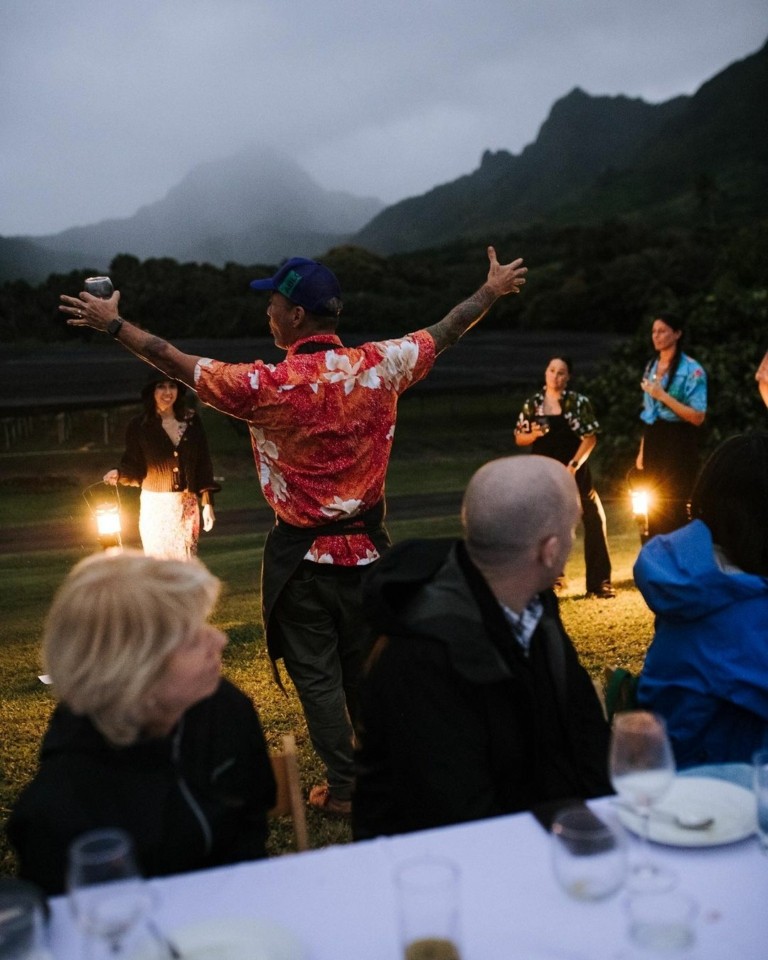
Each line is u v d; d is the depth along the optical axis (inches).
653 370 257.8
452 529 467.5
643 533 264.2
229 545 500.4
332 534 127.9
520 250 5679.1
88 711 67.4
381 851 70.1
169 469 226.7
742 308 613.9
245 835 83.0
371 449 127.9
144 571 69.1
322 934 61.2
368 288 4050.2
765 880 65.5
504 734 83.2
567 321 3435.0
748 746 88.7
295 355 125.6
